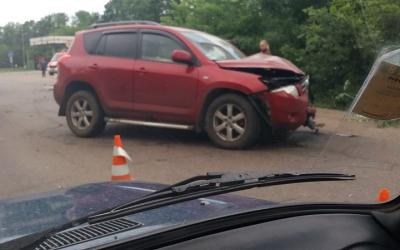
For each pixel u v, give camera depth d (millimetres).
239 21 19062
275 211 2086
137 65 9594
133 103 9695
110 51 9992
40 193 3166
